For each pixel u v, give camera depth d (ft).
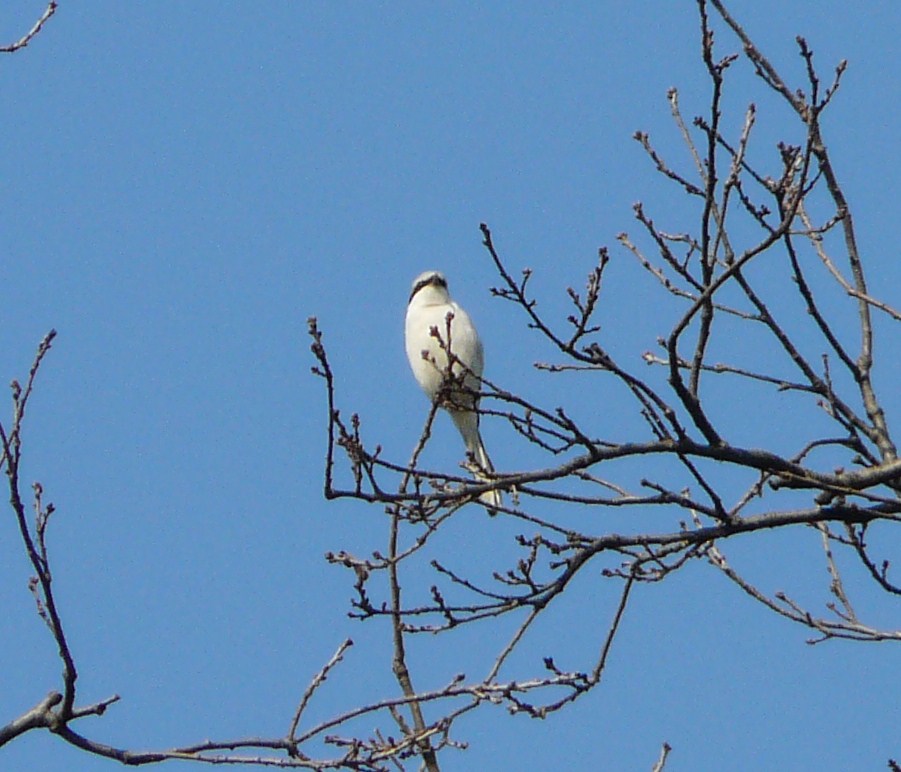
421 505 32.50
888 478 35.91
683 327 32.60
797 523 35.70
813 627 37.78
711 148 32.12
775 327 38.52
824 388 38.73
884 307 37.88
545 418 33.06
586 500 33.88
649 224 33.09
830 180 41.57
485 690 32.45
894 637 37.19
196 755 31.30
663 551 35.22
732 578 38.27
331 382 30.40
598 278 31.60
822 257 39.73
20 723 31.83
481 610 33.60
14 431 30.37
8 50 31.40
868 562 36.76
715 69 31.42
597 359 32.58
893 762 35.17
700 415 33.94
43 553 30.96
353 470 31.58
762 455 34.73
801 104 34.50
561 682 33.12
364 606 32.94
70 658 31.42
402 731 34.86
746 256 32.32
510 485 33.19
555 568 34.17
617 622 34.37
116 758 31.50
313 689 32.14
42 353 30.81
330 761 31.35
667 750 35.50
